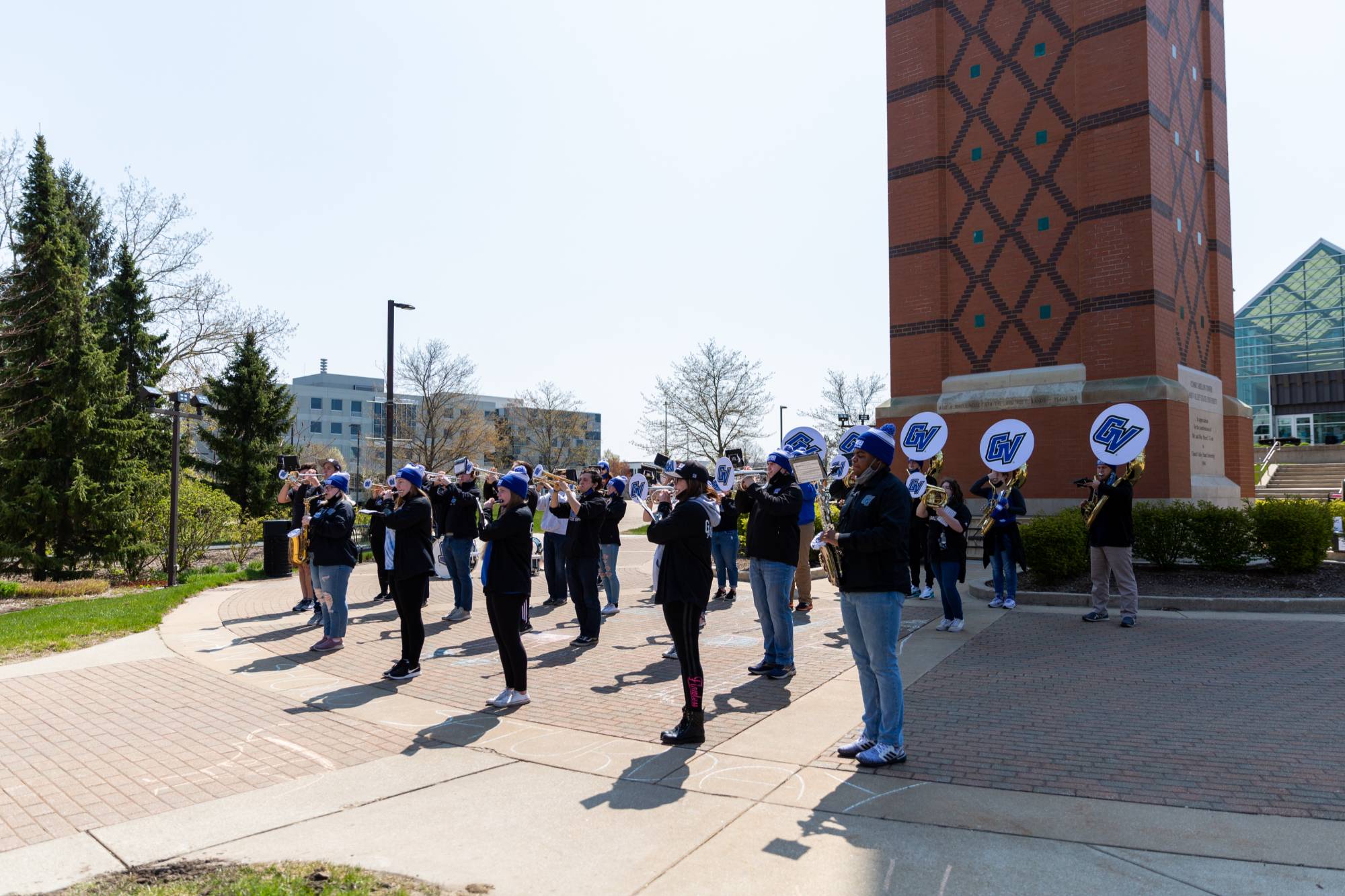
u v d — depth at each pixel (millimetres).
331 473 10453
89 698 7098
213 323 30828
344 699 6934
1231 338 23797
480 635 9891
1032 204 20625
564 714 6367
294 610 11664
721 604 12422
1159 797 4434
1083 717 6012
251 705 6797
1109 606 11109
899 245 22484
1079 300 19766
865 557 5043
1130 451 9781
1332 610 10445
